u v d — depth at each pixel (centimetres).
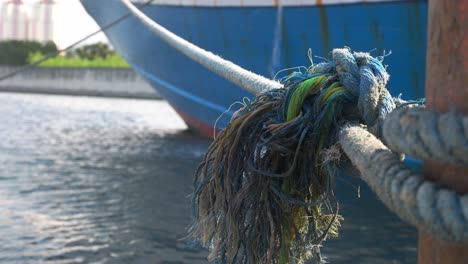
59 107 3769
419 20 1074
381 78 186
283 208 200
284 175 190
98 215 1154
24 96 4828
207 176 216
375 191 118
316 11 1251
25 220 1112
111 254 930
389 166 115
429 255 122
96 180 1498
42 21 5525
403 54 1122
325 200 193
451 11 111
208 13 1547
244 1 1414
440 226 100
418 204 103
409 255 910
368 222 1058
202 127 1995
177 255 925
